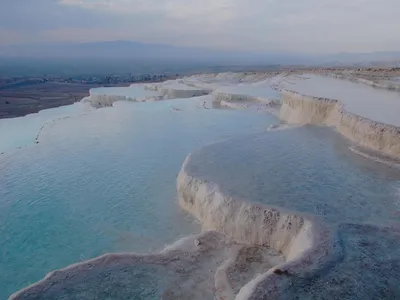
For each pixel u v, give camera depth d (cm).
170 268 780
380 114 1512
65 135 2241
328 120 1842
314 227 795
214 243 910
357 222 816
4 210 1252
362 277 617
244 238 920
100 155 1825
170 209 1188
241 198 961
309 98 1978
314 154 1309
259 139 1528
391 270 636
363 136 1411
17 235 1090
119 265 773
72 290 680
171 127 2373
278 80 3991
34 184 1477
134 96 4019
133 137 2153
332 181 1060
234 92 3294
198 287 720
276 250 872
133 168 1616
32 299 652
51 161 1758
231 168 1180
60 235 1080
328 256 677
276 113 2603
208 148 1399
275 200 943
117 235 1060
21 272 917
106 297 664
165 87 4278
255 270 792
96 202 1285
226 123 2434
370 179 1073
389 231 775
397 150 1269
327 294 575
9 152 1934
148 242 1012
